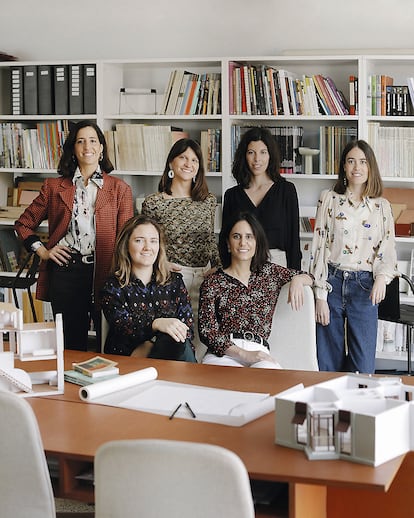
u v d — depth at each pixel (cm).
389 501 273
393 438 229
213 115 590
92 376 314
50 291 482
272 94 579
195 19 616
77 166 477
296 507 221
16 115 629
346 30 590
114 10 630
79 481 247
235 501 198
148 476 201
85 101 611
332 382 267
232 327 414
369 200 471
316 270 475
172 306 396
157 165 604
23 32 649
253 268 420
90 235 472
